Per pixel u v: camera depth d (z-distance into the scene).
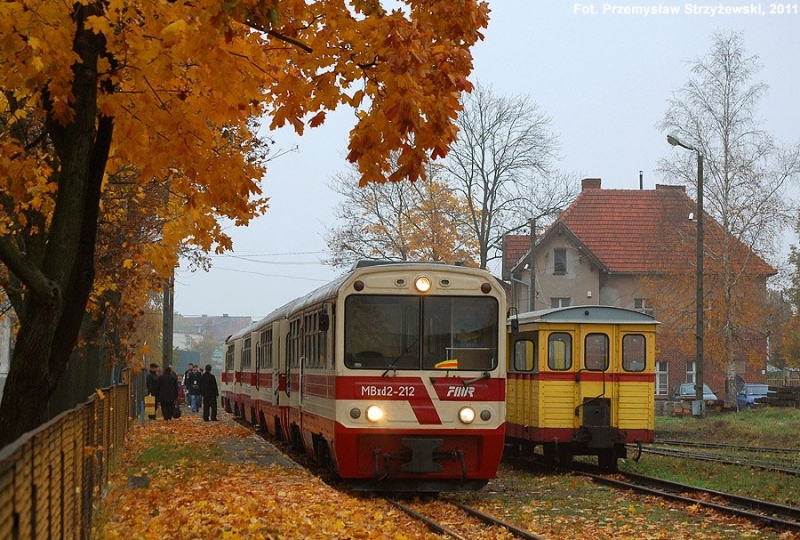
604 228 67.69
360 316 16.16
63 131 9.79
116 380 28.59
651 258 65.81
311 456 20.14
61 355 10.10
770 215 50.28
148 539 10.52
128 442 25.05
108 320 22.08
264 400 28.56
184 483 16.34
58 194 9.83
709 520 14.02
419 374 16.06
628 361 21.77
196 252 21.17
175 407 41.25
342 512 12.94
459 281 16.38
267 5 8.71
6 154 10.21
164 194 18.41
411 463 15.75
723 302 50.97
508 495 16.91
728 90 50.44
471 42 9.95
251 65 10.13
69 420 7.44
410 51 9.34
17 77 9.09
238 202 10.96
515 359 23.33
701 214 37.75
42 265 9.79
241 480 16.34
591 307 21.81
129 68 10.01
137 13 9.70
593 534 12.75
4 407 9.48
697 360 38.06
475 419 16.03
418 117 9.41
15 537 4.64
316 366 18.23
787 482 18.84
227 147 13.99
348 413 15.91
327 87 9.98
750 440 31.39
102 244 17.62
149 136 10.52
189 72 10.34
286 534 11.02
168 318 48.44
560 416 21.56
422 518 13.52
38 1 8.66
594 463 24.56
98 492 11.26
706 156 50.38
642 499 16.48
